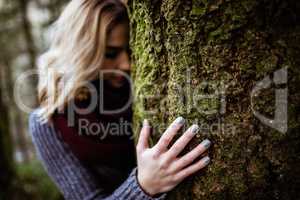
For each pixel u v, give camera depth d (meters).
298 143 0.94
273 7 0.92
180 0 0.97
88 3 1.38
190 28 0.97
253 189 0.96
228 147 0.97
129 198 1.11
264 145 0.95
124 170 1.53
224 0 0.93
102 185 1.47
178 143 1.01
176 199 1.07
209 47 0.96
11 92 7.71
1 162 4.60
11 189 4.73
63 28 1.43
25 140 8.62
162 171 1.04
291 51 0.93
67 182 1.41
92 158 1.43
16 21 6.94
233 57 0.95
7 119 4.91
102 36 1.37
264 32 0.92
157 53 1.08
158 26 1.05
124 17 1.39
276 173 0.95
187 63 0.99
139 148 1.11
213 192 0.99
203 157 1.01
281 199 0.96
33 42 7.08
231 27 0.93
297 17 0.93
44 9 6.40
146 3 1.06
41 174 5.38
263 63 0.93
